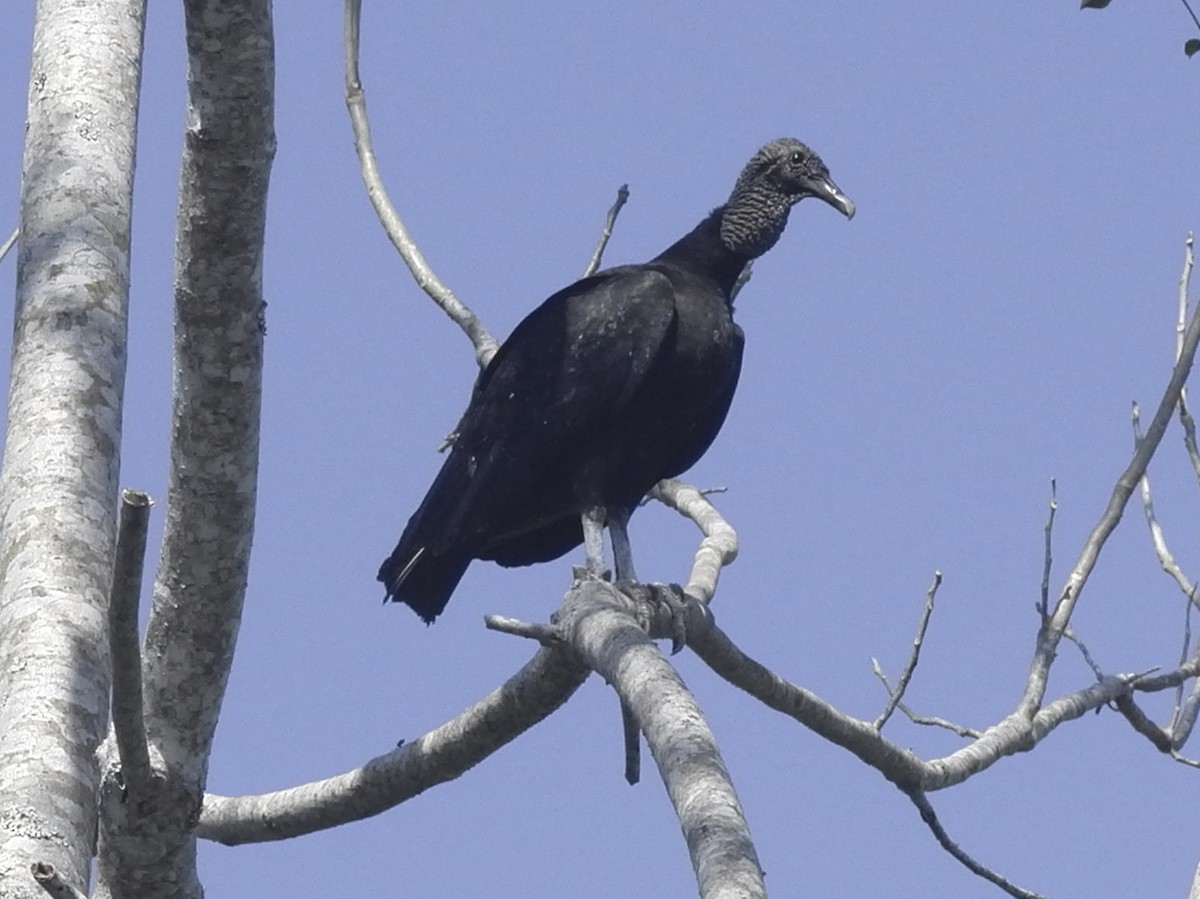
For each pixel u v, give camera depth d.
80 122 7.23
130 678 5.23
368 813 8.16
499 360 10.77
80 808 5.73
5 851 5.51
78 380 6.57
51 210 6.98
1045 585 8.33
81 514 6.32
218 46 5.10
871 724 8.19
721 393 10.85
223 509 5.69
